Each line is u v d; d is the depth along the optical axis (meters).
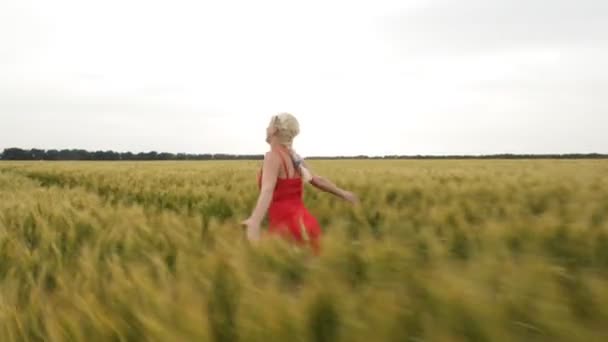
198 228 3.63
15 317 1.87
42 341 1.86
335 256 2.35
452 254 2.75
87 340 1.70
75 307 1.83
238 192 6.93
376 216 4.88
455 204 4.72
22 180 15.26
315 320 1.68
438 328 1.48
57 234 3.73
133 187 9.71
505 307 1.61
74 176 15.34
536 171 11.99
